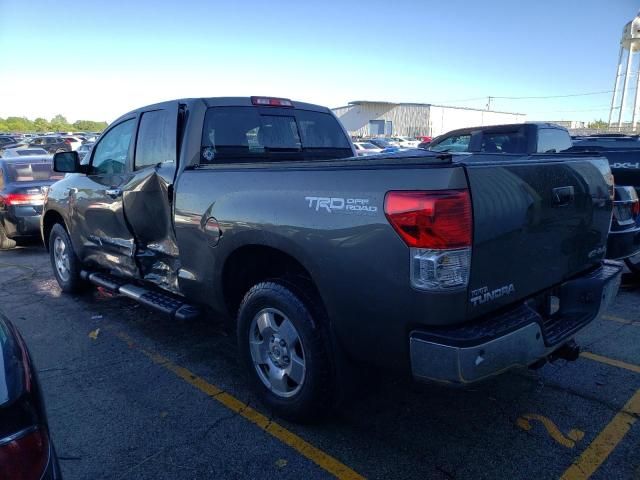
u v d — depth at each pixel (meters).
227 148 4.12
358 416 3.39
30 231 9.16
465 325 2.50
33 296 6.24
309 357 3.00
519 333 2.56
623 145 7.41
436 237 2.34
